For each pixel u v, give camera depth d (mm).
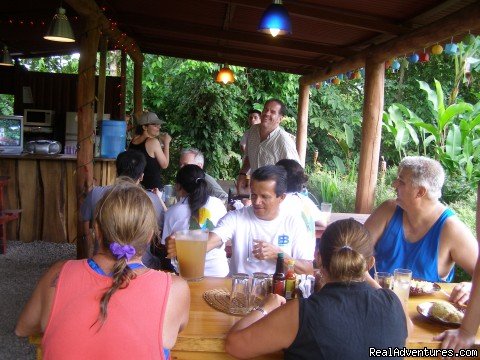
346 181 7996
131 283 1373
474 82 10406
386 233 2492
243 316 1828
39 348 1590
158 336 1359
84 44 4641
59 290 1370
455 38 4473
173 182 11477
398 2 4137
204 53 8641
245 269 2436
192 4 5492
